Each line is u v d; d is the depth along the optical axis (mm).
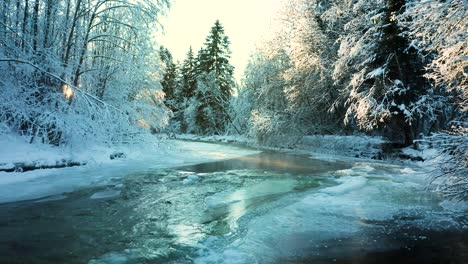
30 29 12430
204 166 13461
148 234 5219
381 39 16281
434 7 7520
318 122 24453
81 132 11648
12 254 4363
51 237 5027
